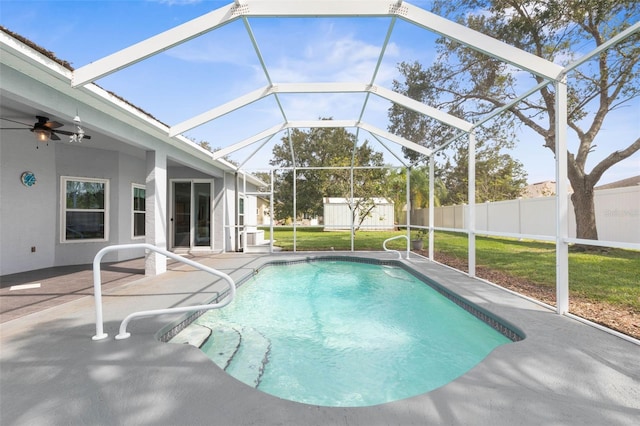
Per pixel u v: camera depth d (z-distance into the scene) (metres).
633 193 4.15
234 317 4.68
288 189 15.22
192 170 10.29
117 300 4.24
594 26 6.21
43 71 3.45
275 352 3.47
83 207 7.46
